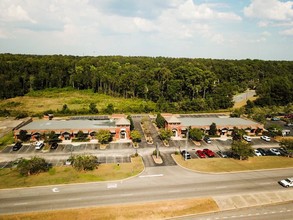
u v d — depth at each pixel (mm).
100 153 68438
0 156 65375
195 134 78125
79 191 48844
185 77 142500
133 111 115500
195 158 66312
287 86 130000
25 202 44812
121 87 150375
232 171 59094
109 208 43531
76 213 42031
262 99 127688
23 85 158875
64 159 64000
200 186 51781
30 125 81312
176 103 129000
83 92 164125
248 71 193250
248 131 88188
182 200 46438
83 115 109438
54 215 41406
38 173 55875
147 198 46875
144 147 73500
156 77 150875
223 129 86125
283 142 70562
